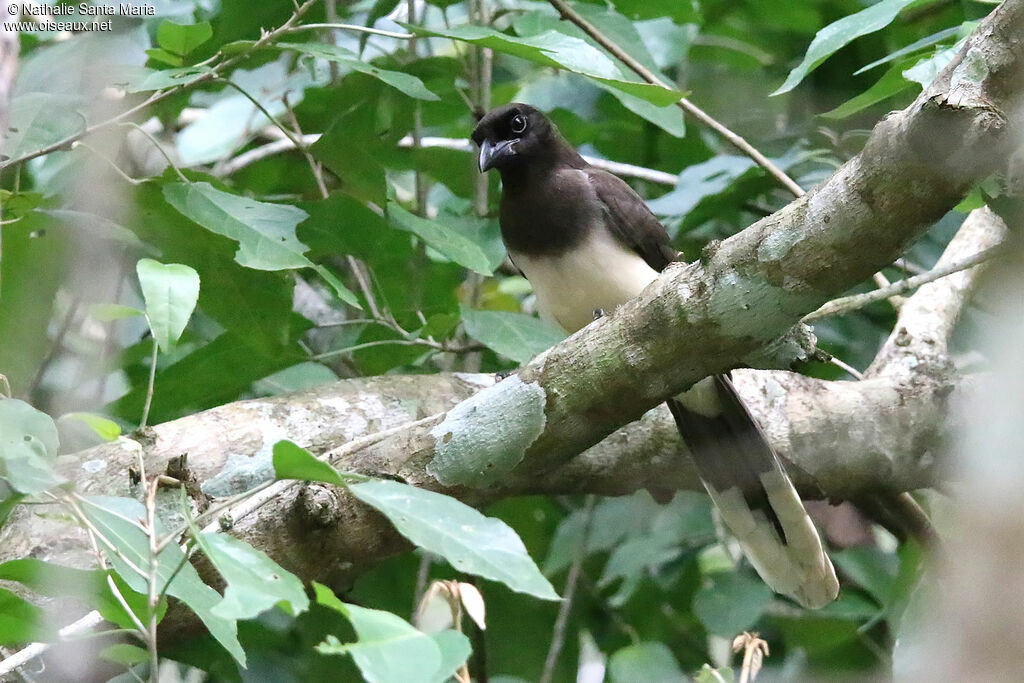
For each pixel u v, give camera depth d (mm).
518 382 7113
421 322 9844
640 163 12648
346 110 10367
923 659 3477
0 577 5156
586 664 10984
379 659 4141
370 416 8359
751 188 10586
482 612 6234
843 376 11094
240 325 8625
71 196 8523
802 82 11375
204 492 7426
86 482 7320
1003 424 3561
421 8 11289
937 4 10328
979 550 3326
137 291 10312
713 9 12055
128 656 5219
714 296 6281
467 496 7297
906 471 8891
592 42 9781
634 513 10680
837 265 6004
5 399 5473
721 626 9648
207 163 12125
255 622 9016
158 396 9094
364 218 8758
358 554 7359
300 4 9508
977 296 9398
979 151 5426
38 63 9570
